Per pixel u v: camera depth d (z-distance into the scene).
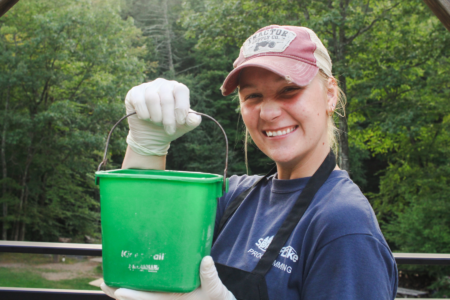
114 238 0.99
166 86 1.18
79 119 13.46
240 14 11.32
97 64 14.16
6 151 14.29
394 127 10.50
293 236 1.06
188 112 1.19
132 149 1.34
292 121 1.13
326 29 11.02
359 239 0.93
